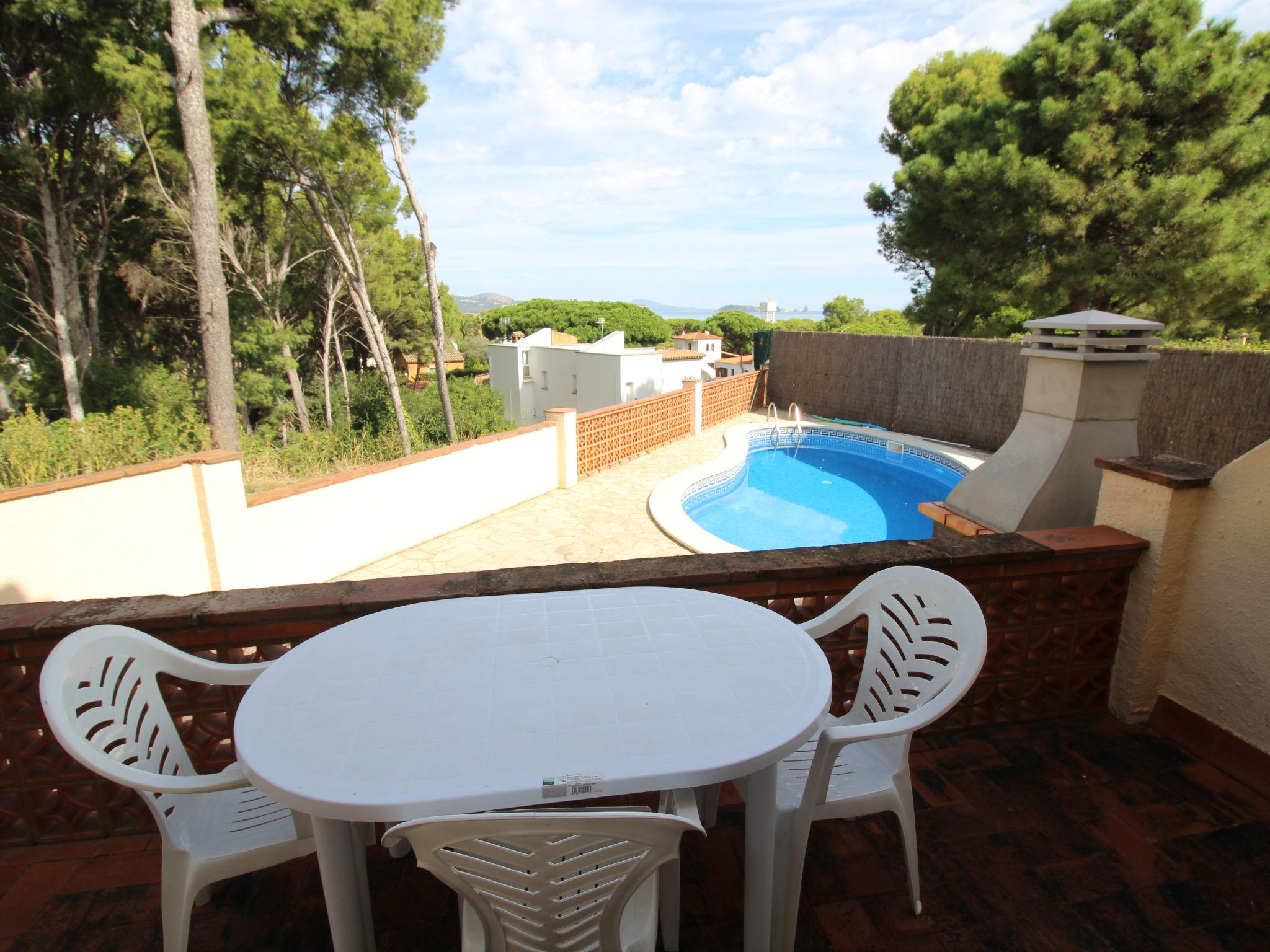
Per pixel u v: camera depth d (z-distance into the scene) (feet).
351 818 3.72
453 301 111.45
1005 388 36.70
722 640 5.55
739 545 27.40
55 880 6.13
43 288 51.13
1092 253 33.76
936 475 36.65
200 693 6.50
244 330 55.67
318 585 6.77
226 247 56.85
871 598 6.36
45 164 46.26
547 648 5.41
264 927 5.63
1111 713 8.63
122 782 4.22
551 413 30.50
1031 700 8.43
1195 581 7.79
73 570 15.72
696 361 94.89
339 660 5.21
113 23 39.45
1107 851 6.42
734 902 5.86
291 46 43.88
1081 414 12.05
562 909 3.67
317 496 20.34
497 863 3.43
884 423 44.73
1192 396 26.96
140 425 30.83
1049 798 7.14
